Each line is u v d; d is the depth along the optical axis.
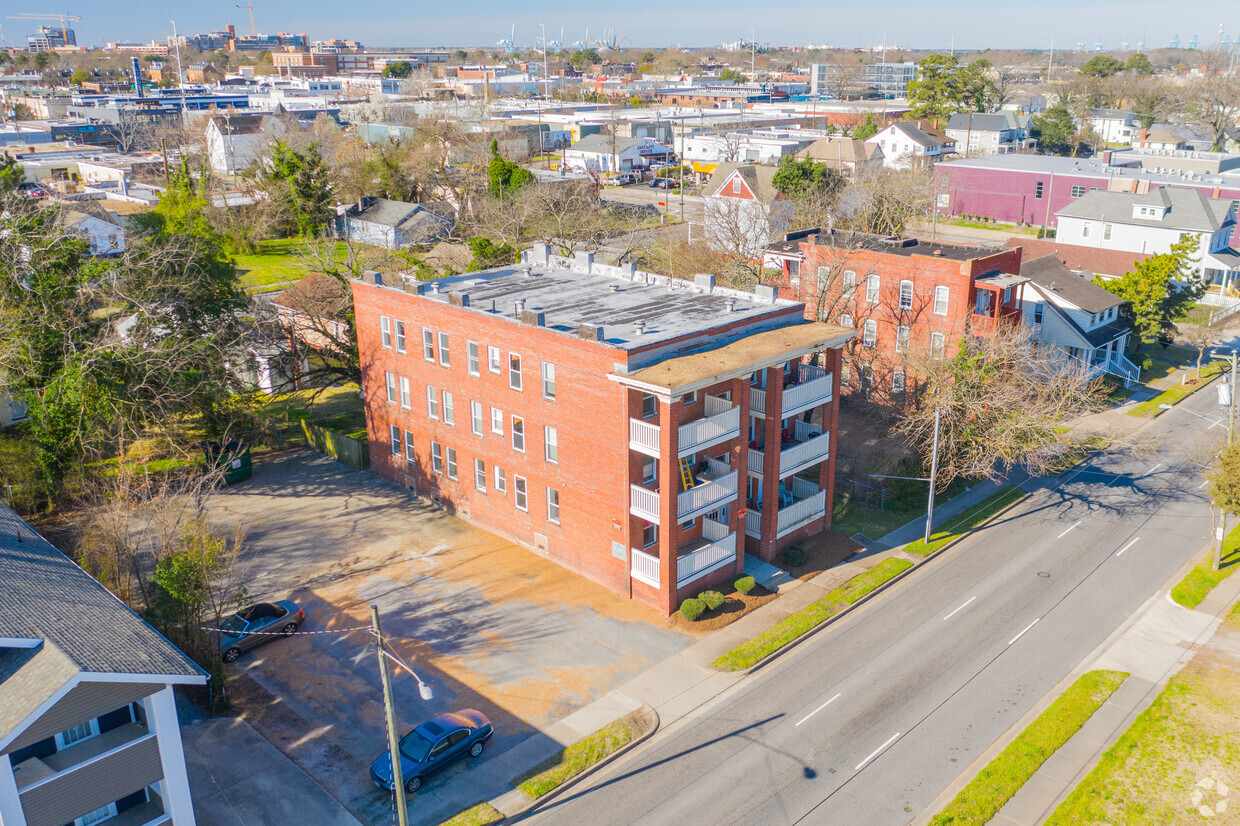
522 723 28.45
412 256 70.62
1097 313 58.19
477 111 164.50
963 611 34.66
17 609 22.94
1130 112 169.62
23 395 43.84
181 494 37.78
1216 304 74.19
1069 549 39.47
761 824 24.22
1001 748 27.08
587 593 35.72
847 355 53.81
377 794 25.66
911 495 43.66
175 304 49.09
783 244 60.56
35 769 21.17
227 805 25.28
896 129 134.88
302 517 42.69
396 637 33.19
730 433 34.31
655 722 28.31
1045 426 41.28
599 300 41.34
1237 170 106.94
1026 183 103.50
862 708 28.97
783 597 35.31
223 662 31.62
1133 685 30.11
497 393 38.44
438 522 42.06
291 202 97.75
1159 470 47.62
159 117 185.38
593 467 34.91
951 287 49.25
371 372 45.41
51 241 45.28
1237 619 34.00
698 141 144.62
